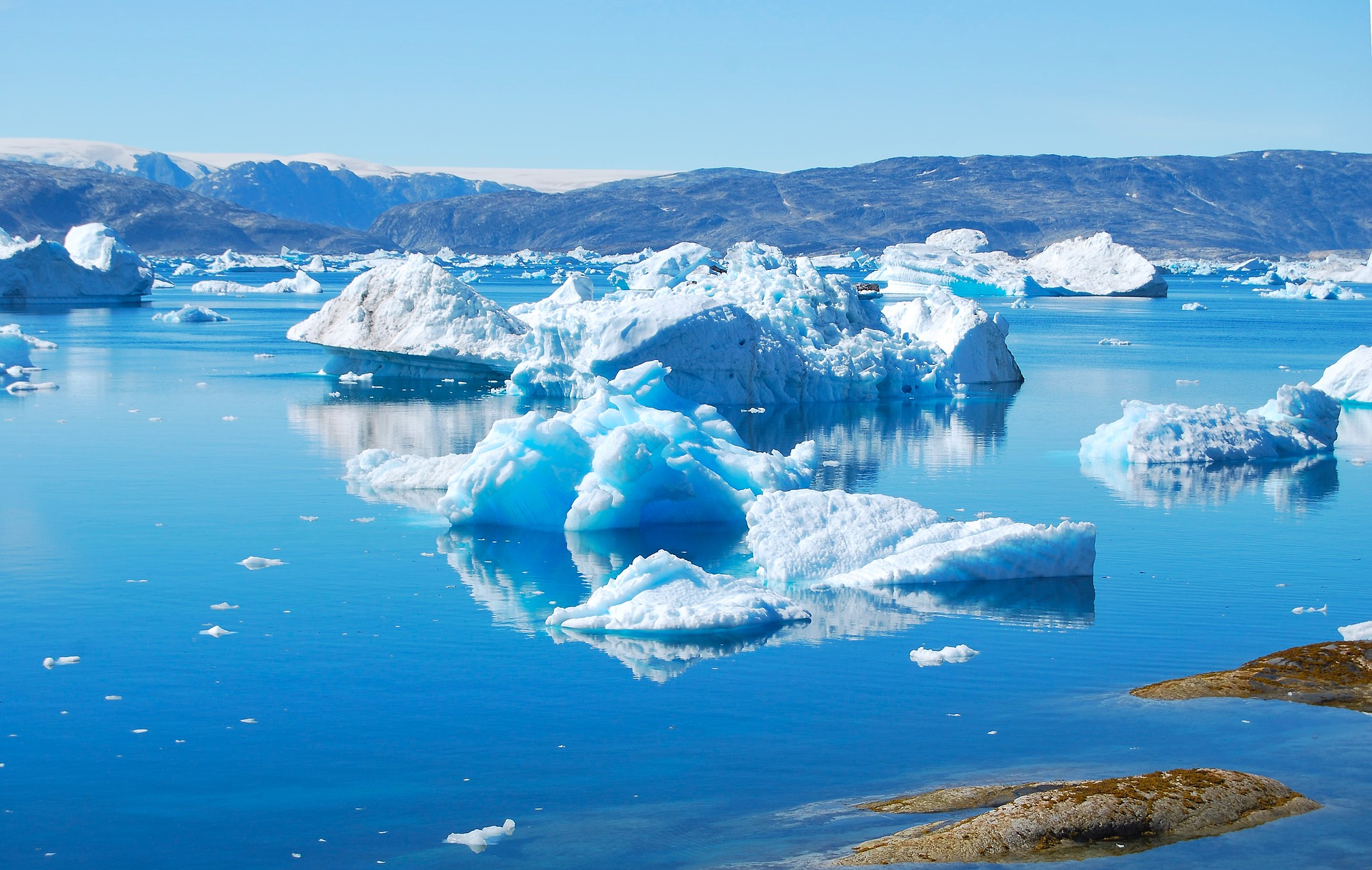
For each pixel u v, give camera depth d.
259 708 12.64
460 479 21.59
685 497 22.16
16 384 41.81
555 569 18.73
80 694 13.01
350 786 10.71
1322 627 15.38
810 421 36.47
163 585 17.41
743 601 16.02
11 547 19.58
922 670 13.84
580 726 12.16
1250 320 94.31
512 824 9.70
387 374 47.91
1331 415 31.11
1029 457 29.56
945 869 8.33
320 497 24.05
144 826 9.91
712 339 38.97
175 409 37.41
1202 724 11.50
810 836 9.25
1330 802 9.38
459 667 14.01
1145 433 28.98
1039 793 9.53
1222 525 21.64
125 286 101.94
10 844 9.60
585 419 23.25
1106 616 16.00
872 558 18.44
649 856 9.05
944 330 48.00
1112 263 135.62
